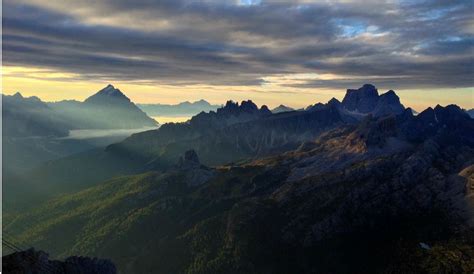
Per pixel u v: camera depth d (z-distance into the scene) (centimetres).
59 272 13488
